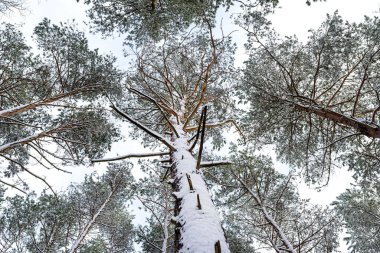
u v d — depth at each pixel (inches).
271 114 320.2
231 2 294.5
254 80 310.3
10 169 411.8
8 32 347.3
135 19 315.9
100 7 306.2
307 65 298.8
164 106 318.3
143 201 435.5
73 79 364.8
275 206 334.6
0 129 396.2
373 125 235.1
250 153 357.4
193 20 325.1
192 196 131.0
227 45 378.3
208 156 399.5
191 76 408.5
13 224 355.6
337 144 332.8
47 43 344.5
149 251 444.1
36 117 386.0
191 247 96.5
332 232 323.0
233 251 381.7
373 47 254.1
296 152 349.1
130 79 379.2
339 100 327.0
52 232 382.6
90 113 386.0
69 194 474.3
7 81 360.8
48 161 327.6
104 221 495.8
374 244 373.1
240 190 366.9
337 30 258.2
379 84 282.0
